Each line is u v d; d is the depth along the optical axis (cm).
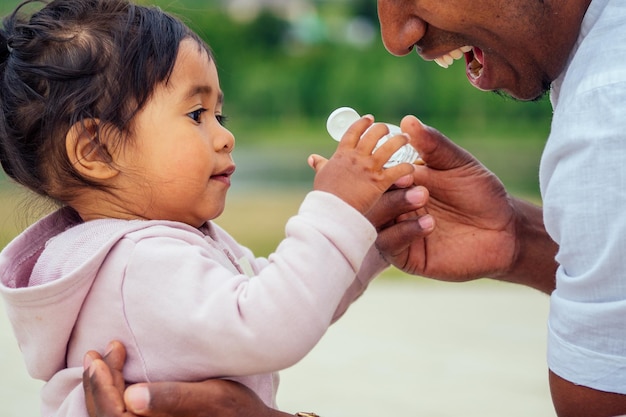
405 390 389
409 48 188
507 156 1204
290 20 1538
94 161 180
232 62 1503
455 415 358
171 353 165
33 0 201
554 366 168
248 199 981
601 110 158
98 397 160
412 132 201
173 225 178
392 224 202
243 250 214
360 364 431
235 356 161
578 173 159
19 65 184
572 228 159
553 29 175
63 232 182
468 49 191
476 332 489
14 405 369
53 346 174
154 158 180
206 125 188
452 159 206
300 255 164
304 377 411
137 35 182
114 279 168
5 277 177
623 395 159
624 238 153
